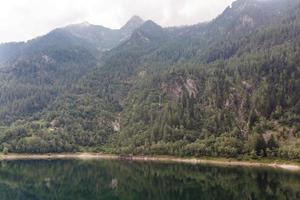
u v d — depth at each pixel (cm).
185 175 19788
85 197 14438
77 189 16262
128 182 17738
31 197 14688
